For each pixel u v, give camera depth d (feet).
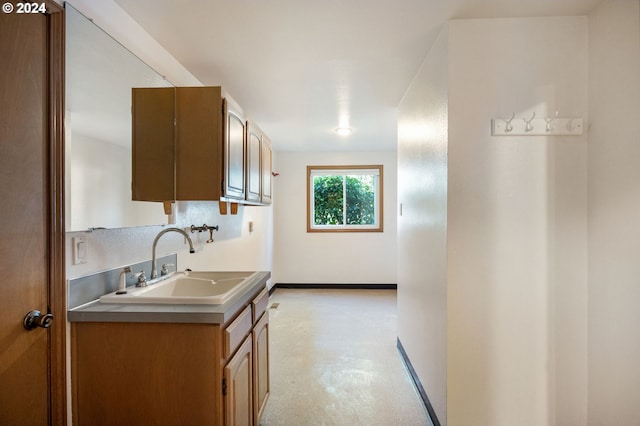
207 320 4.22
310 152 16.93
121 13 5.09
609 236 4.89
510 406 5.44
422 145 7.00
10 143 3.46
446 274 5.48
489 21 5.35
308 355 9.24
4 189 3.42
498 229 5.39
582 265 5.33
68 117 4.13
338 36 5.91
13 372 3.58
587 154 5.29
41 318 3.77
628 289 4.59
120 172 5.01
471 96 5.37
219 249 8.95
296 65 7.11
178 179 5.73
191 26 5.57
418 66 7.14
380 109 10.00
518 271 5.39
